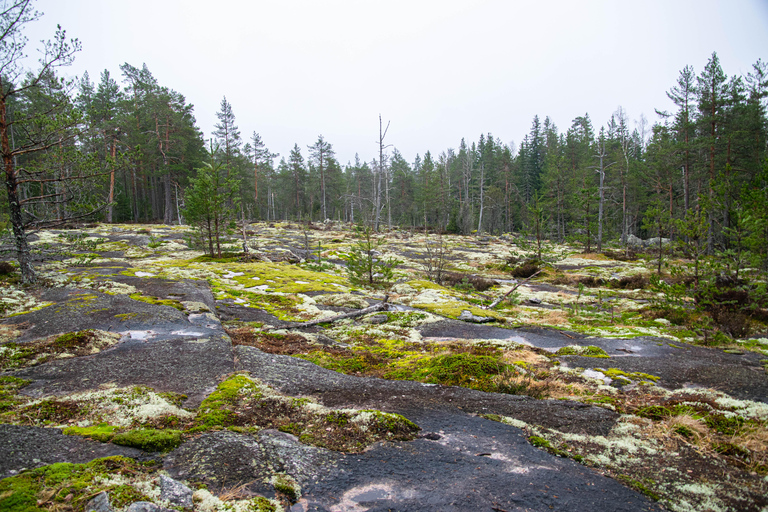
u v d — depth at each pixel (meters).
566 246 45.09
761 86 37.19
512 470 4.77
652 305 16.61
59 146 15.52
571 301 19.66
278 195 91.81
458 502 4.05
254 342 10.62
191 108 56.06
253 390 6.89
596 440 5.66
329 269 27.50
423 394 7.32
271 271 23.31
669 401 7.20
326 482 4.36
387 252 39.41
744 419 6.33
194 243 30.14
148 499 3.54
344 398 7.04
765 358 9.98
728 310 13.18
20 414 5.43
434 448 5.28
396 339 11.93
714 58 34.69
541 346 11.41
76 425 5.27
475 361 8.68
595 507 4.09
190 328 11.36
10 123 14.10
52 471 3.90
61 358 8.34
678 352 10.55
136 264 22.66
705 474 4.83
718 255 13.59
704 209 13.61
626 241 46.75
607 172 58.56
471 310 15.84
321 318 13.75
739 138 35.88
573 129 72.44
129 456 4.48
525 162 80.81
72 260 21.44
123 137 47.09
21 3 13.45
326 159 75.75
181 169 51.84
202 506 3.61
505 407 6.80
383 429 5.68
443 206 75.00
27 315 11.33
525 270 29.61
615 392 7.81
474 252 42.84
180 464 4.43
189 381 7.43
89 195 16.81
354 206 85.44
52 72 14.57
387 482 4.41
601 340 11.89
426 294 19.41
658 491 4.46
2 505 3.22
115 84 56.16
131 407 5.95
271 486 4.17
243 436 5.18
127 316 11.71
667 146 39.31
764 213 12.71
